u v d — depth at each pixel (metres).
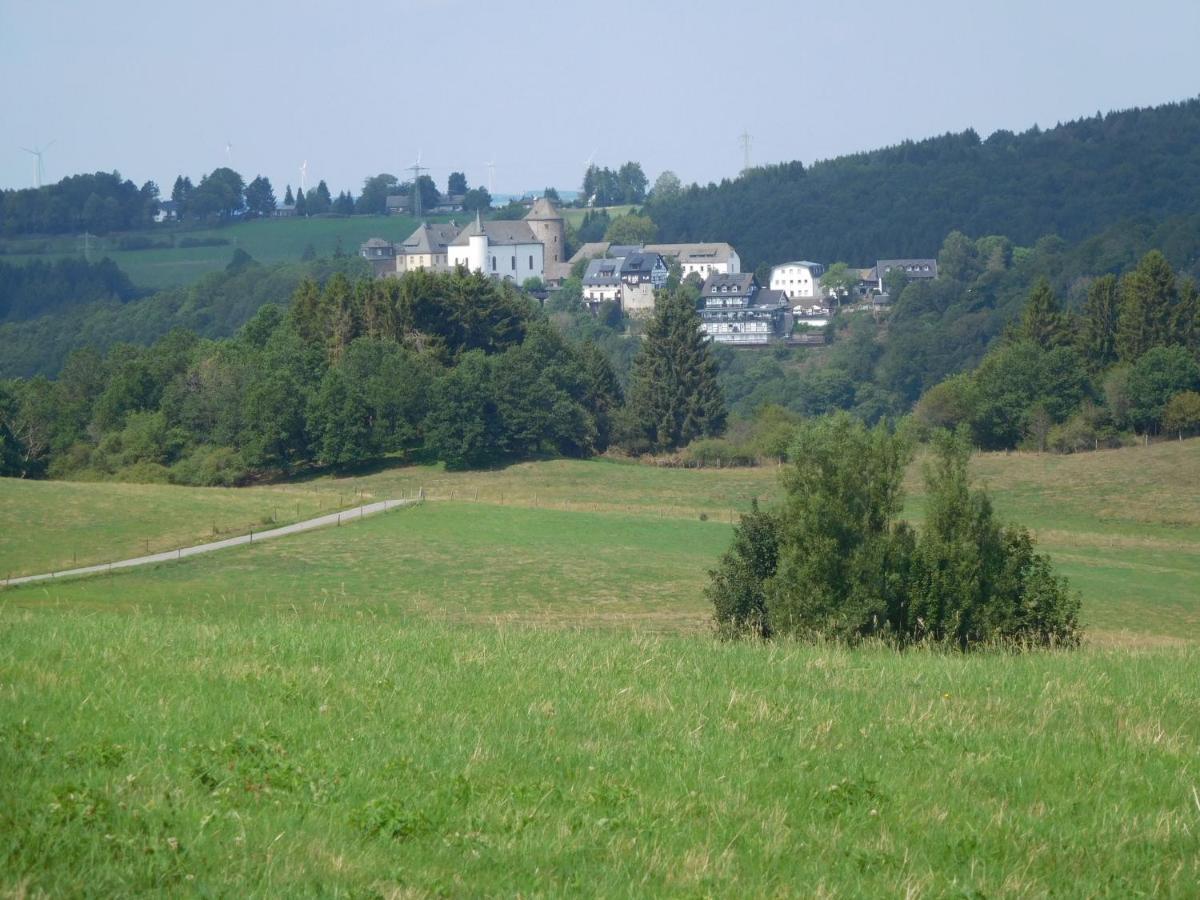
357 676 55.34
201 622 77.81
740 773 42.56
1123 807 41.09
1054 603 104.88
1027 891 33.72
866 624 103.31
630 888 32.06
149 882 30.20
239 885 30.31
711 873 33.56
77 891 29.34
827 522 105.56
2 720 42.84
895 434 110.00
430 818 36.09
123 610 151.75
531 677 57.09
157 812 34.31
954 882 33.78
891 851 36.19
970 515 103.88
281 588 196.25
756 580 121.38
